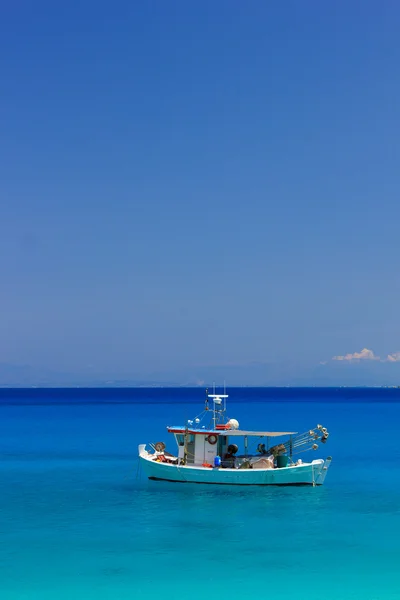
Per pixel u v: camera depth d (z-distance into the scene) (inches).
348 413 5689.0
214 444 1691.7
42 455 2434.8
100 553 1098.7
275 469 1619.1
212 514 1376.7
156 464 1711.4
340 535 1213.1
